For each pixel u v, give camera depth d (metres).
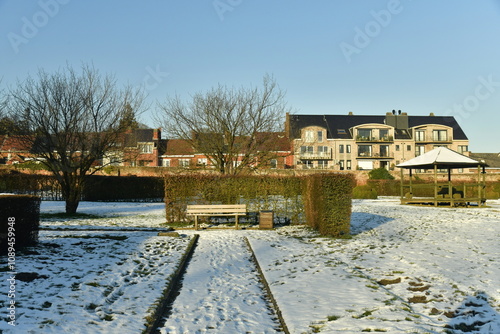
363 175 51.19
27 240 10.40
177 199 18.03
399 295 6.63
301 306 5.97
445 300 6.20
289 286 7.14
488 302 6.04
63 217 20.28
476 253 9.77
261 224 16.14
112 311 5.84
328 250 10.87
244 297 6.86
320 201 14.14
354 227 15.68
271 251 10.84
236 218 16.16
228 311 6.13
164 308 6.28
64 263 8.59
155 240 12.71
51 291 6.50
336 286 7.01
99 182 33.41
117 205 29.19
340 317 5.45
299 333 4.94
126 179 34.47
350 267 8.59
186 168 28.67
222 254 10.85
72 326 5.09
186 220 17.97
